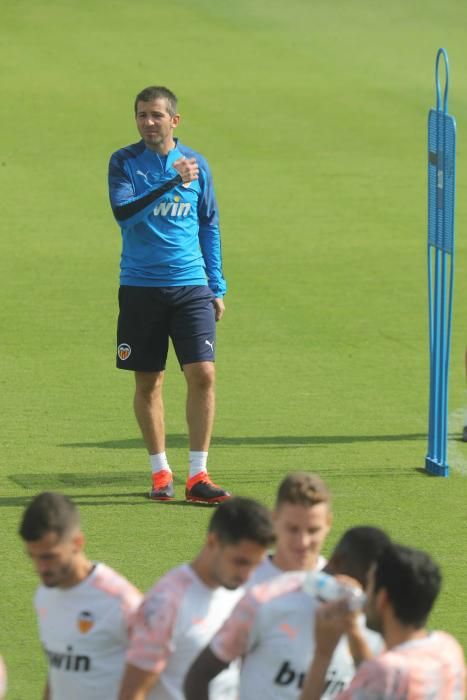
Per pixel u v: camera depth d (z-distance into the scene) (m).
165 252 32.19
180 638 17.16
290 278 59.53
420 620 15.34
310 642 17.08
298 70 100.31
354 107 92.12
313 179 77.94
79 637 17.53
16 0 113.94
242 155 82.12
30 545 17.05
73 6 113.56
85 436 38.16
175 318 32.31
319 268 61.34
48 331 50.78
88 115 88.62
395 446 37.59
